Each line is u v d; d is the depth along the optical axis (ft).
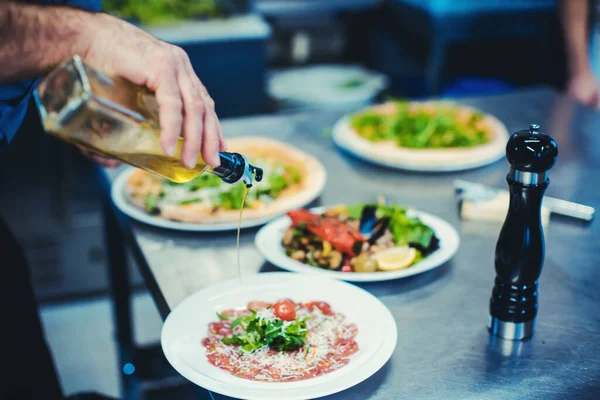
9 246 4.35
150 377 6.11
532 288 3.01
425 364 2.89
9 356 4.37
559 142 5.57
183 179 2.99
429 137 5.45
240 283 3.38
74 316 8.75
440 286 3.53
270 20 10.52
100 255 9.07
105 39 2.79
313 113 6.40
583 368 2.87
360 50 11.28
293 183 4.75
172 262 3.79
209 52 9.14
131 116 2.51
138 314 8.64
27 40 2.73
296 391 2.58
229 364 2.80
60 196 8.69
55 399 4.65
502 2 9.68
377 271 3.58
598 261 3.78
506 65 10.89
